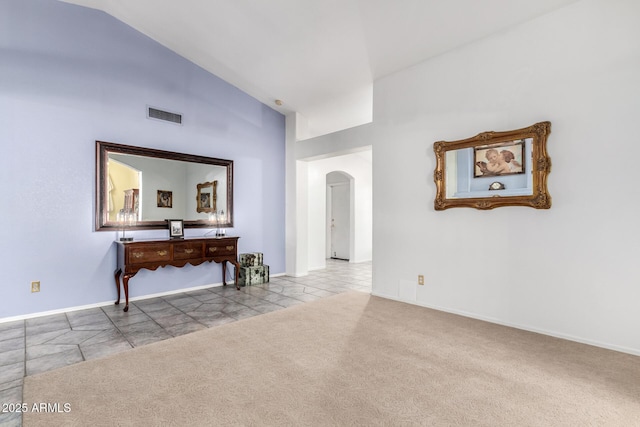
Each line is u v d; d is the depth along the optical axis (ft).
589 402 6.12
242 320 10.84
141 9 12.23
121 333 9.70
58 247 11.62
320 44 12.35
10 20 10.80
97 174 12.38
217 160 15.93
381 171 13.80
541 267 9.62
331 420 5.58
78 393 6.38
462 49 11.29
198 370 7.34
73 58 11.93
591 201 8.76
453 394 6.39
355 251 25.23
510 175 10.16
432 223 12.14
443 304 11.85
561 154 9.21
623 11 8.29
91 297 12.32
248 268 16.16
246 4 11.06
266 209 18.15
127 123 13.16
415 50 11.74
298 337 9.31
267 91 16.63
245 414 5.74
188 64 15.01
